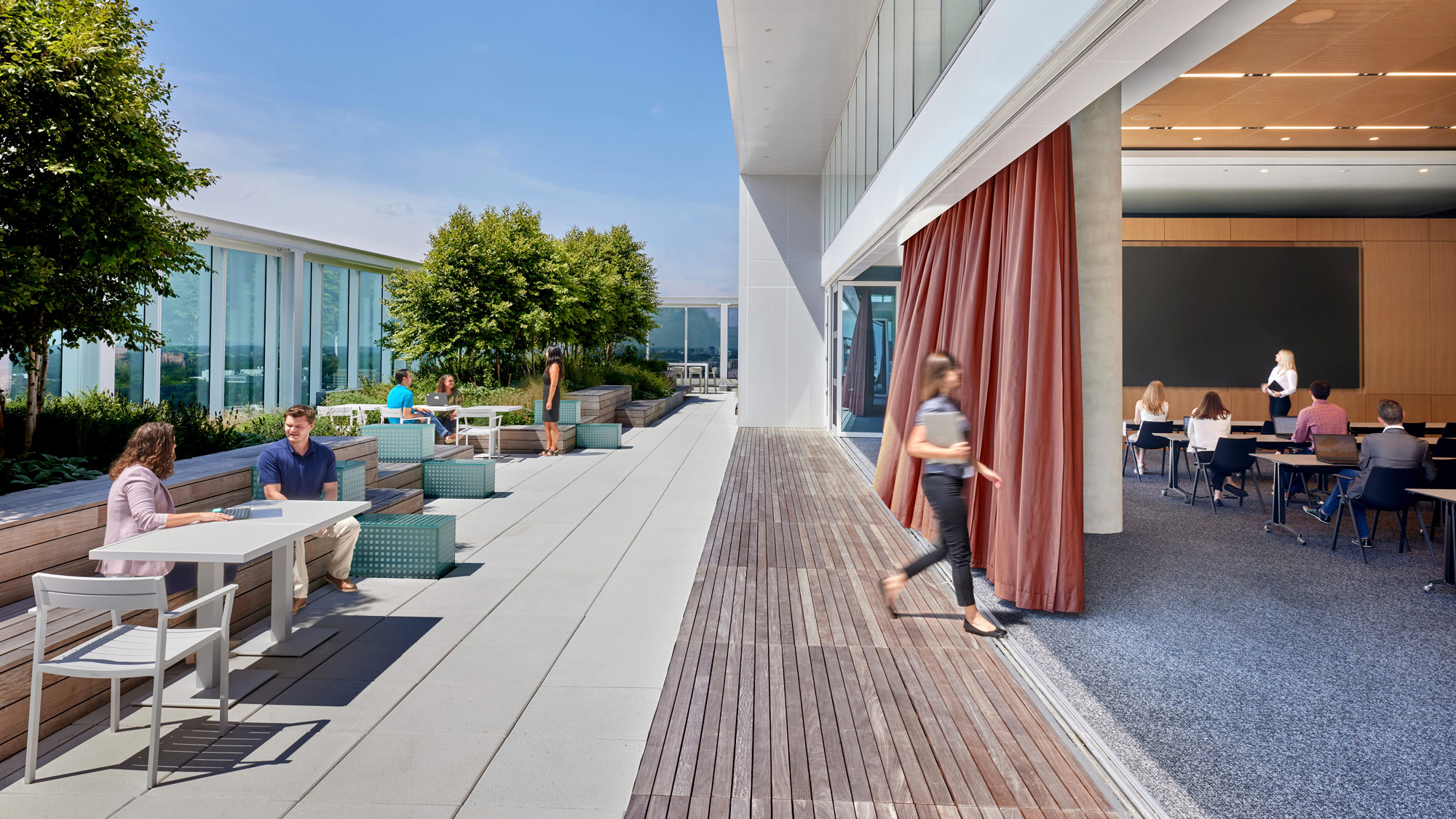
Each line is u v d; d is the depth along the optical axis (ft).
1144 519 25.04
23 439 21.20
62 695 10.33
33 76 17.79
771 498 28.14
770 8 29.12
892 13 26.07
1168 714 10.85
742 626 14.49
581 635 14.33
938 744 9.84
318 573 17.30
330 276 72.84
